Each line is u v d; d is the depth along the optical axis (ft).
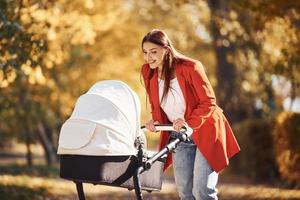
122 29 92.84
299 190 54.08
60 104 92.89
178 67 23.44
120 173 21.40
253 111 101.40
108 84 22.38
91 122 20.94
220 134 23.79
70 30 47.09
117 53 94.32
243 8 49.88
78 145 20.84
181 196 24.99
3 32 40.22
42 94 87.04
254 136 73.41
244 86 96.48
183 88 23.52
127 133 21.59
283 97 99.30
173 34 100.58
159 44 22.84
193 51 108.58
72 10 48.26
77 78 92.53
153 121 23.90
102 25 52.13
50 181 64.64
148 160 21.56
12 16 41.78
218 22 70.69
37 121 89.51
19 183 54.85
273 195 51.26
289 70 53.47
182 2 65.16
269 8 48.52
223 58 95.20
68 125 21.13
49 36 43.73
